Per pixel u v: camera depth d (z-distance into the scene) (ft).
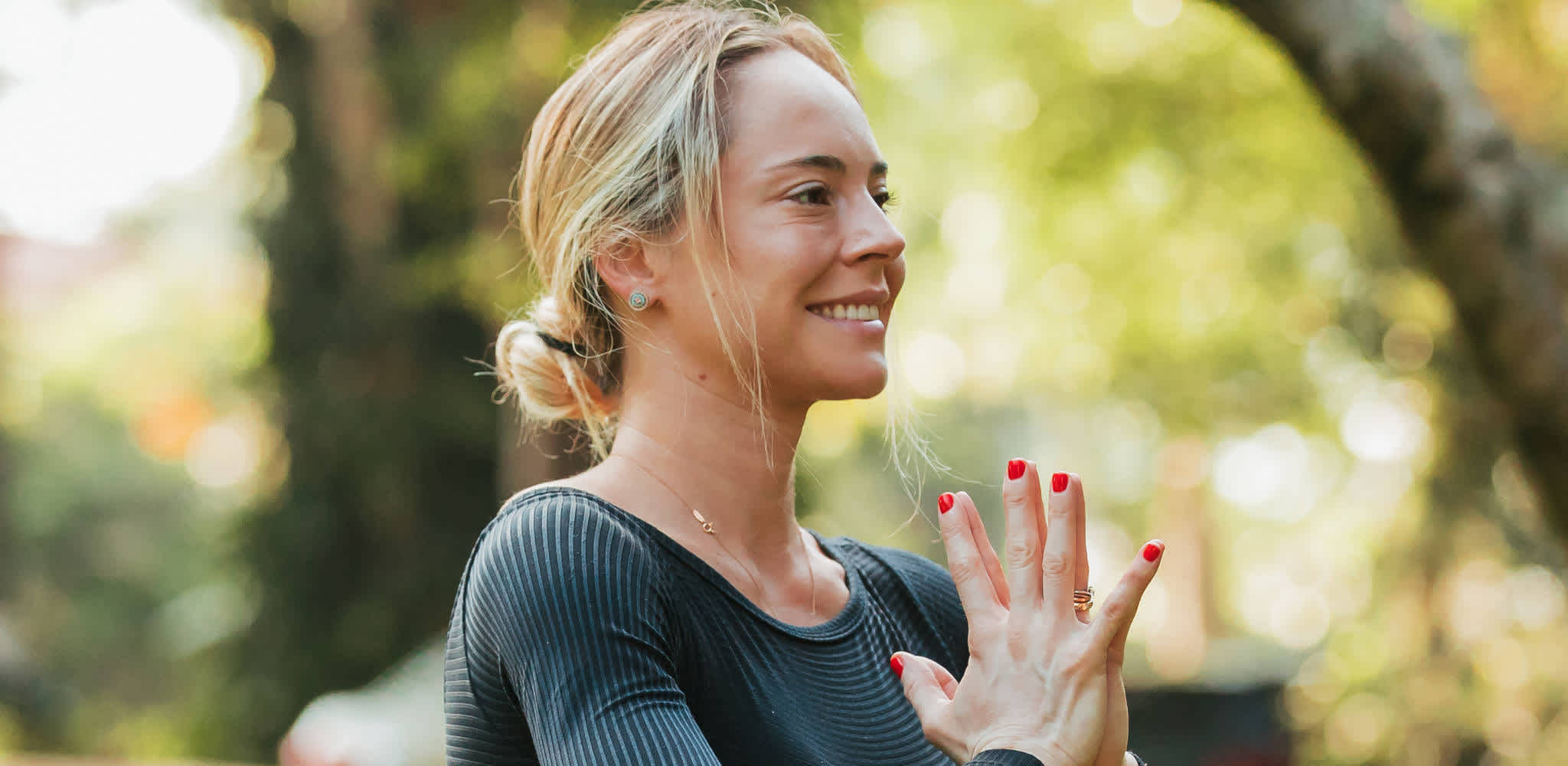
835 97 7.36
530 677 6.39
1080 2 51.65
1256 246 54.34
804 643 7.27
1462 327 18.85
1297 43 18.11
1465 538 49.47
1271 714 50.65
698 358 7.34
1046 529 6.95
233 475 115.24
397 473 50.21
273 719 51.42
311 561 51.44
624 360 7.68
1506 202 18.07
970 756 6.59
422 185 43.65
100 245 139.74
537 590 6.44
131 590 115.34
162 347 126.72
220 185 79.56
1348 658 51.37
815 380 7.23
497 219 38.19
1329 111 18.49
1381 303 51.37
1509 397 18.74
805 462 8.07
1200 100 49.62
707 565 7.04
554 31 34.88
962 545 6.95
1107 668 6.75
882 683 7.55
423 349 50.75
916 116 55.62
